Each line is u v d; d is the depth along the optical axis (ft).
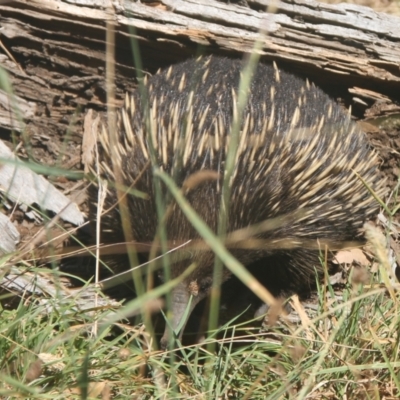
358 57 27.53
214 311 12.25
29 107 26.32
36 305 16.60
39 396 12.50
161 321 20.31
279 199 19.35
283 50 26.81
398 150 27.27
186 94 19.65
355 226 22.47
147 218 17.79
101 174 19.79
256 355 17.71
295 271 22.29
